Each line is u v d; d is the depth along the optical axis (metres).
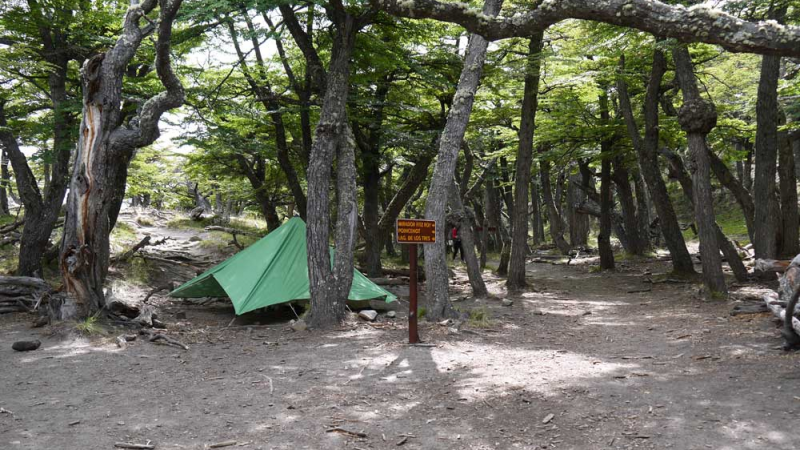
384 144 16.73
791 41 2.83
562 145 21.11
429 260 10.67
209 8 9.86
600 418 4.84
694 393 5.41
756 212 14.27
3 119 13.93
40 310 10.69
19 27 13.17
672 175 16.55
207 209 42.22
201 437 4.65
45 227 13.39
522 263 16.09
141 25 14.17
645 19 3.10
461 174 28.31
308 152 16.20
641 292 14.95
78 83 15.57
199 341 9.16
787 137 15.77
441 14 3.44
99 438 4.65
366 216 17.84
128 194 28.28
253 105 17.25
